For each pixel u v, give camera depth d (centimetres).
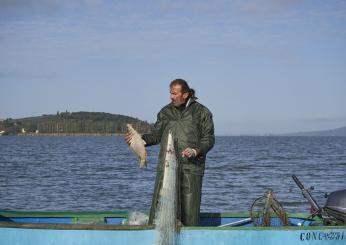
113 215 824
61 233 660
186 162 681
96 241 657
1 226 664
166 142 688
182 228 663
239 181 2758
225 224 825
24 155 5694
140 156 698
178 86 684
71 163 4262
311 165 4081
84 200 2009
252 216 796
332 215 760
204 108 690
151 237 662
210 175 3125
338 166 3981
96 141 13800
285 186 2527
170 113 698
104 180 2770
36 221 817
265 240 673
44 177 2945
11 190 2312
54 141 13675
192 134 679
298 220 843
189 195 681
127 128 707
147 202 1955
